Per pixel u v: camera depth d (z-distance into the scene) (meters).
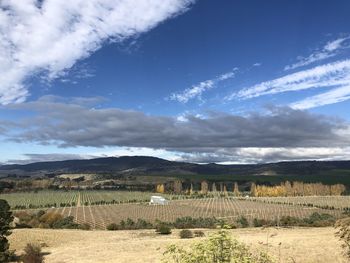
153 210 193.88
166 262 11.61
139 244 60.66
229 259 11.08
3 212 62.81
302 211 182.88
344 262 29.55
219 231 11.29
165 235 87.25
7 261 58.72
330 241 42.16
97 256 51.75
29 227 120.75
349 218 24.62
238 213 176.12
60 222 128.00
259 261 11.65
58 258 54.16
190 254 11.17
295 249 37.97
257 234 66.25
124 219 155.38
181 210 192.88
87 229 122.00
